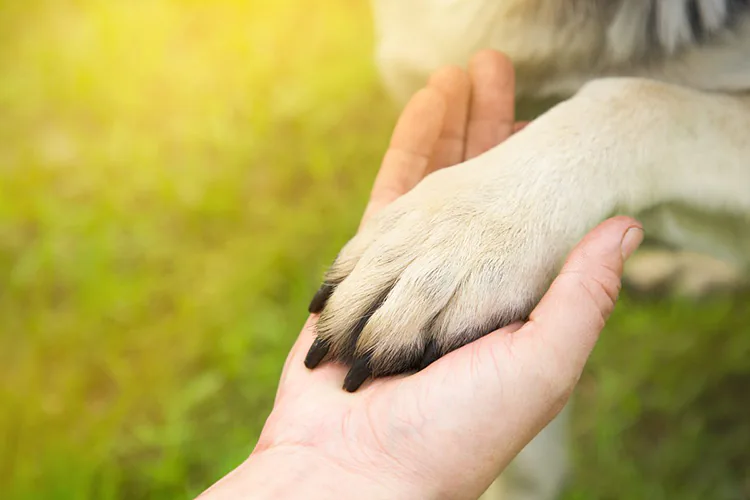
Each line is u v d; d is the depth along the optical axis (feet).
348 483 1.79
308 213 3.09
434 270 1.86
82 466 2.52
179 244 3.02
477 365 1.79
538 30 2.24
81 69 3.57
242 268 2.90
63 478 2.49
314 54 3.61
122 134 3.37
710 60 2.15
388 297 1.85
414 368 1.84
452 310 1.84
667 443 2.62
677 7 2.13
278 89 3.49
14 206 3.09
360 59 3.52
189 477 2.57
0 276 2.95
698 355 2.72
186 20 3.79
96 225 3.02
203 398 2.67
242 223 3.08
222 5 3.79
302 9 3.74
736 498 2.53
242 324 2.77
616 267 1.83
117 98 3.50
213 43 3.69
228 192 3.10
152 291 2.89
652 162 1.98
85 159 3.30
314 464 1.81
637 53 2.20
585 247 1.83
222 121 3.36
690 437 2.60
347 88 3.44
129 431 2.63
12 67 3.69
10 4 3.92
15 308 2.86
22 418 2.63
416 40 2.37
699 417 2.65
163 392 2.68
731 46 2.14
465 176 1.96
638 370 2.71
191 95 3.50
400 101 2.53
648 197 1.98
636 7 2.16
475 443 1.80
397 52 2.41
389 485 1.80
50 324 2.80
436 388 1.79
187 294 2.88
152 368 2.71
